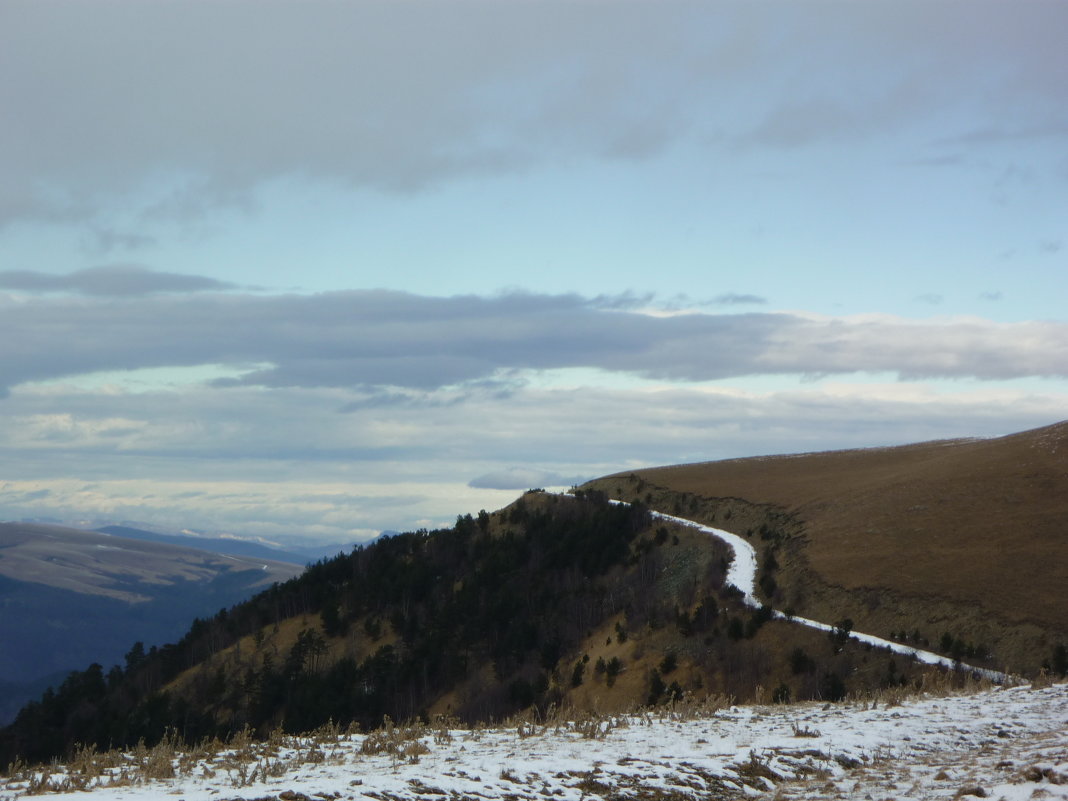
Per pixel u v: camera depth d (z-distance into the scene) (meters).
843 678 54.38
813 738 16.03
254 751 15.88
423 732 18.02
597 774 12.99
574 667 76.25
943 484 87.75
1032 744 15.51
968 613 58.31
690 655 66.44
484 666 86.75
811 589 71.69
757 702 23.34
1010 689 23.67
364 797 11.16
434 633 93.81
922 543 73.94
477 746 15.93
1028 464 87.44
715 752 14.72
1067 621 53.19
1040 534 70.00
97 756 15.68
